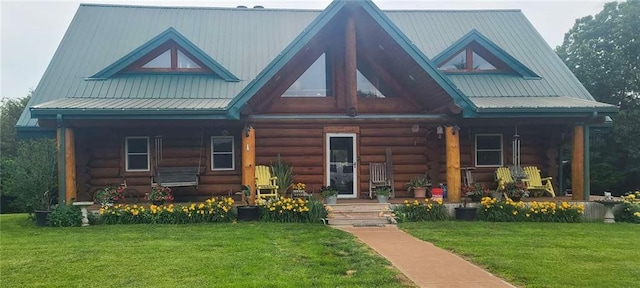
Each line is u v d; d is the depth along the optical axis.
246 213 12.00
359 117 14.17
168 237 9.57
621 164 26.17
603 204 12.94
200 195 14.99
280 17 19.44
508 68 16.86
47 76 15.28
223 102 13.78
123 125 12.96
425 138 15.41
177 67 15.73
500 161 16.17
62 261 7.49
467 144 16.00
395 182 15.31
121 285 6.20
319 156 15.05
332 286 6.09
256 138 14.88
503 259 7.62
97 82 15.09
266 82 12.54
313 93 14.84
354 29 13.90
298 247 8.50
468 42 16.33
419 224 11.62
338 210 12.66
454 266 7.27
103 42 17.03
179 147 14.96
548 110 13.25
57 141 12.56
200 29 18.27
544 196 15.51
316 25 12.65
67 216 11.52
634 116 25.09
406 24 19.00
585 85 27.94
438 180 15.45
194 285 6.13
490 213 12.41
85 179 14.52
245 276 6.52
